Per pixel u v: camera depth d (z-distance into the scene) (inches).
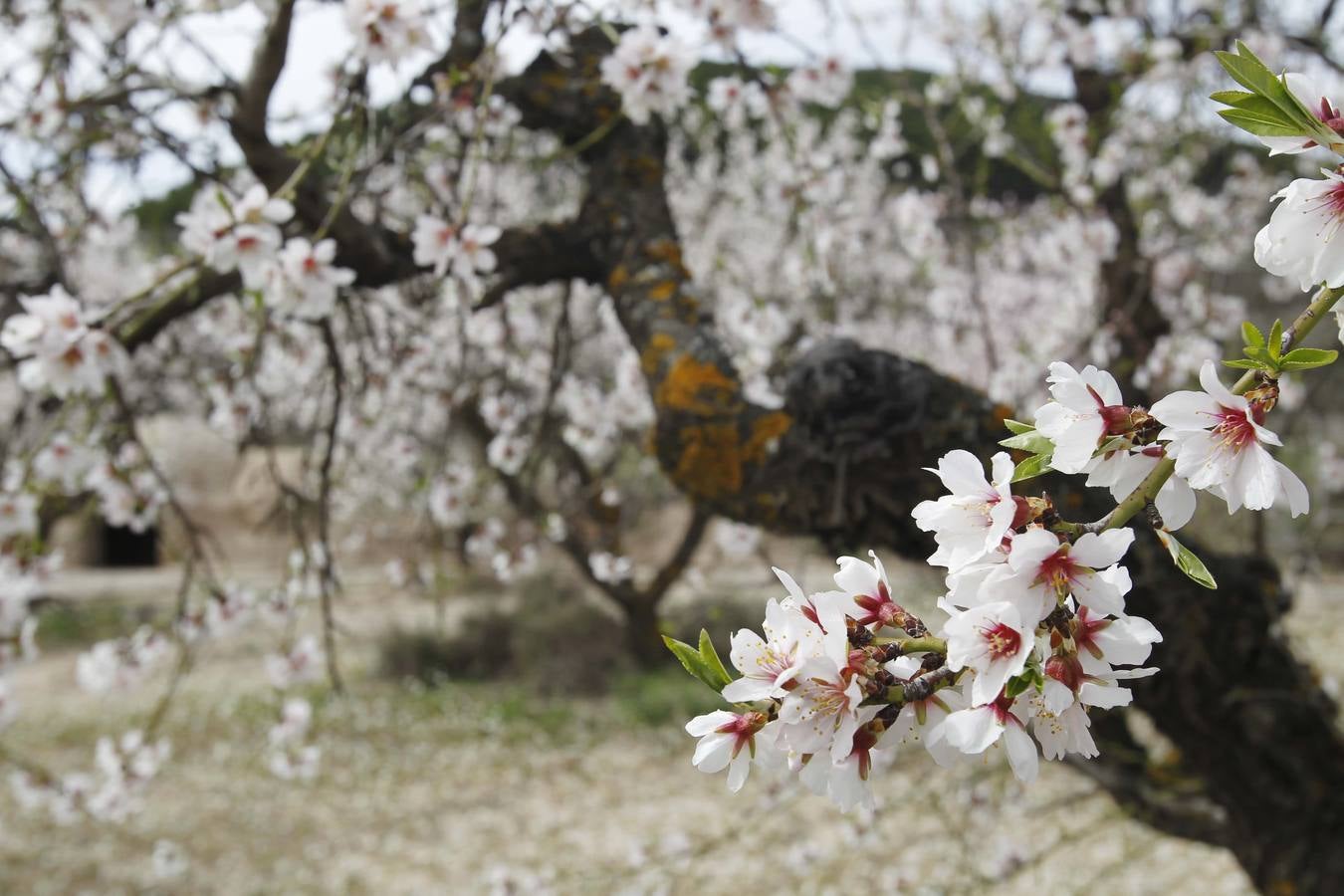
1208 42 142.5
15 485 95.0
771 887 202.2
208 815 271.9
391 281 93.2
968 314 220.8
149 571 559.5
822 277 142.6
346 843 254.8
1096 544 28.2
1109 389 30.3
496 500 264.5
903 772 218.4
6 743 310.3
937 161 186.5
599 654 378.3
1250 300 254.8
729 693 31.0
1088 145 156.3
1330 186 28.2
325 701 356.2
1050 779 229.8
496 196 136.6
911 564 83.6
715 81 135.8
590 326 184.2
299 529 114.7
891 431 70.4
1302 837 87.0
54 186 110.0
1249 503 27.9
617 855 236.8
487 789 289.0
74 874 234.8
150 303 94.3
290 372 162.2
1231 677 83.4
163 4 90.5
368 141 87.5
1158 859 207.3
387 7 75.5
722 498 77.0
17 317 77.1
